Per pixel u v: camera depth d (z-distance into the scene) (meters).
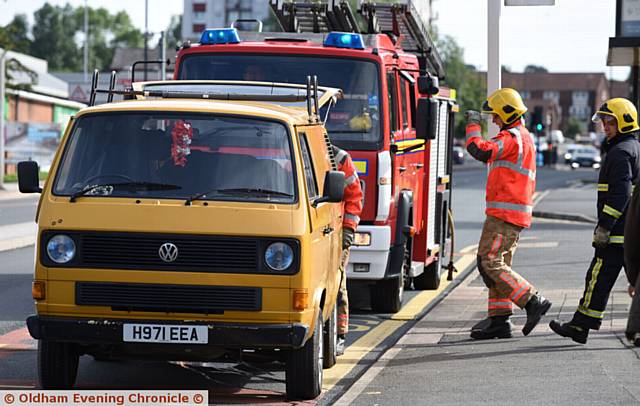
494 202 28.48
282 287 21.12
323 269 22.94
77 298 21.28
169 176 21.98
